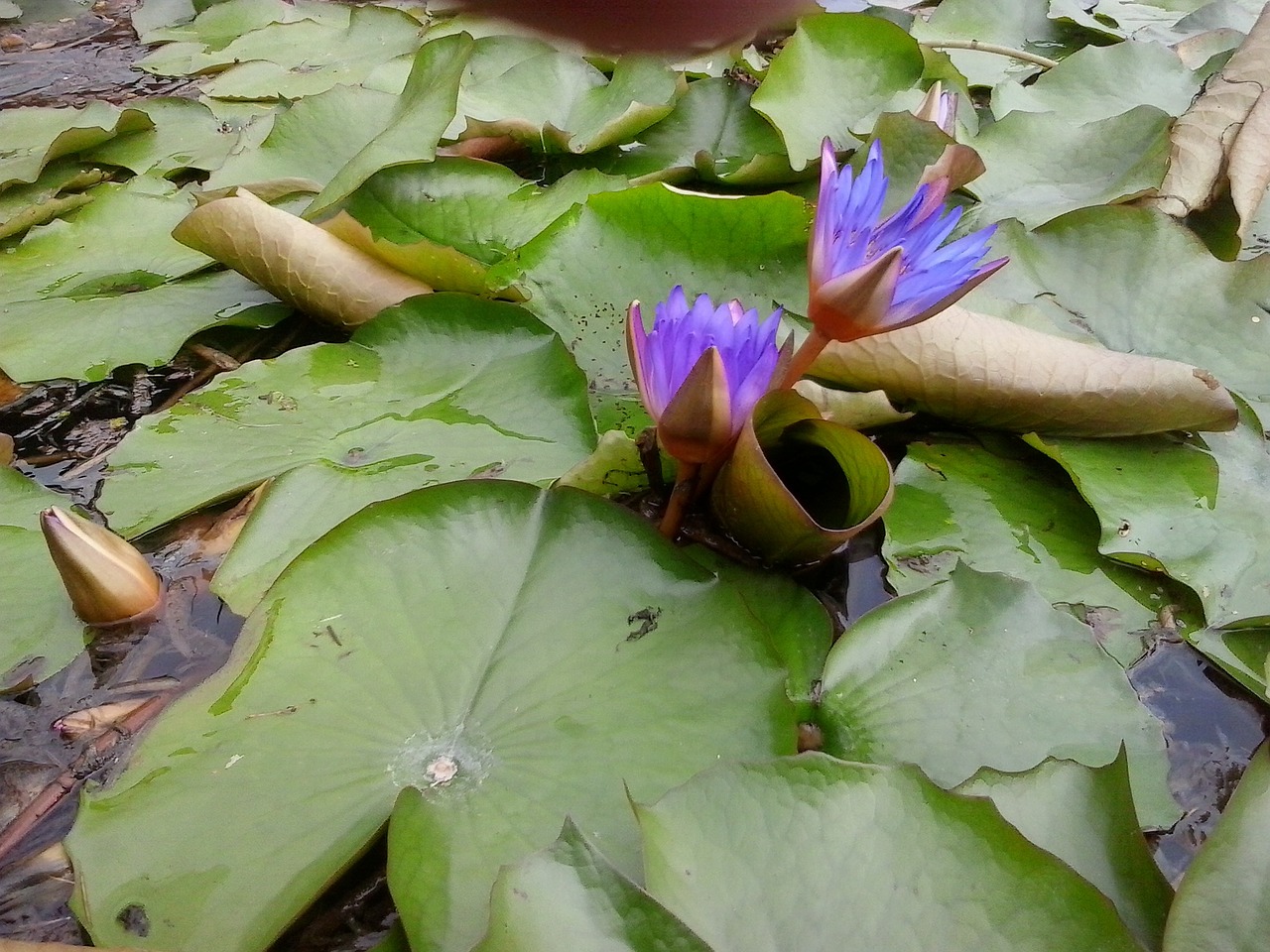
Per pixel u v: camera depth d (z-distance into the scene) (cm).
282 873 33
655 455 45
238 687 38
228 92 84
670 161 70
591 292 56
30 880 35
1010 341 48
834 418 48
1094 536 45
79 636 42
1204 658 41
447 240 61
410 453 48
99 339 57
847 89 73
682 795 31
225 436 49
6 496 48
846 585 44
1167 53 80
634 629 40
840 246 38
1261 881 29
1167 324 54
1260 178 62
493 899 28
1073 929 29
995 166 69
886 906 30
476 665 39
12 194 72
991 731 37
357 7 96
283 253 55
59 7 107
